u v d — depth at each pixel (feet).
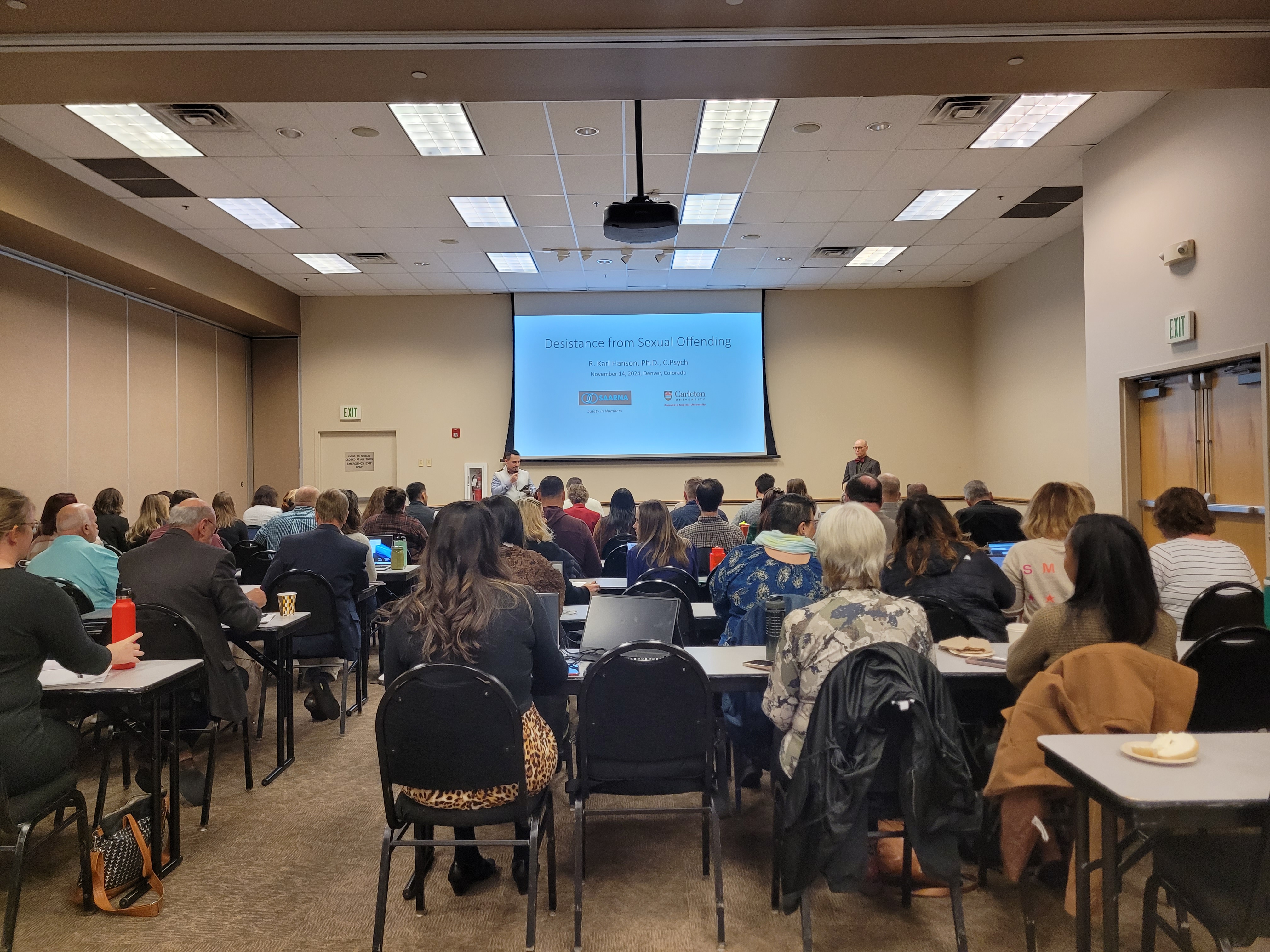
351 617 13.47
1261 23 11.29
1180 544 9.66
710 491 14.89
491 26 11.21
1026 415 29.43
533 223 24.50
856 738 5.97
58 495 15.80
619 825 9.37
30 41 11.17
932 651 6.60
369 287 32.30
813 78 12.55
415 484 22.70
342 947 6.86
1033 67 12.25
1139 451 18.78
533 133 18.04
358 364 33.76
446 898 7.73
